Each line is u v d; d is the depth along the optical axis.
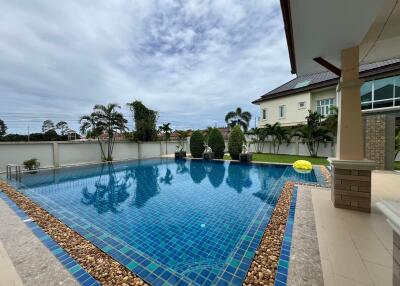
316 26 3.22
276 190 6.42
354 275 2.13
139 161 15.44
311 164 11.17
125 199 6.07
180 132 21.92
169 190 7.11
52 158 12.31
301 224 3.46
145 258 2.92
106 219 4.47
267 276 2.36
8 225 3.81
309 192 5.42
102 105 14.37
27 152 11.28
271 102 20.98
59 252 2.95
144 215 4.71
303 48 4.00
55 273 2.40
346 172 3.95
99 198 6.21
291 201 4.83
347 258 2.43
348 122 3.91
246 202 5.52
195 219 4.43
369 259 2.40
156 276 2.50
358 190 3.86
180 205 5.42
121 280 2.39
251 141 20.33
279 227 3.59
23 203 5.28
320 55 4.32
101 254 2.98
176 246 3.28
